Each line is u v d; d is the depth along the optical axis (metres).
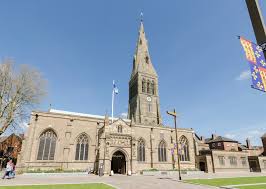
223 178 38.31
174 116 38.50
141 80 94.06
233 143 84.12
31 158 48.22
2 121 39.28
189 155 68.75
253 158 73.56
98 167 48.28
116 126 54.09
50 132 52.84
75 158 53.09
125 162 52.66
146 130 64.12
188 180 33.12
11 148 62.25
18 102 41.94
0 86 40.31
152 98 92.44
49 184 24.89
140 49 105.50
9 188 20.05
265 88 9.59
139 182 29.64
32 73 44.09
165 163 62.84
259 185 25.17
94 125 58.34
